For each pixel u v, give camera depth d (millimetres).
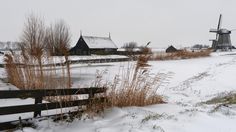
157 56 41344
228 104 8992
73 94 6789
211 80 18953
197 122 5898
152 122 5586
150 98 8250
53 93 6457
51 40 31359
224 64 28203
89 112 6523
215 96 13914
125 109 6984
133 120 5824
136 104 7715
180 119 6004
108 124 5758
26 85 11219
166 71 24812
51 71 9688
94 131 5363
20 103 8789
